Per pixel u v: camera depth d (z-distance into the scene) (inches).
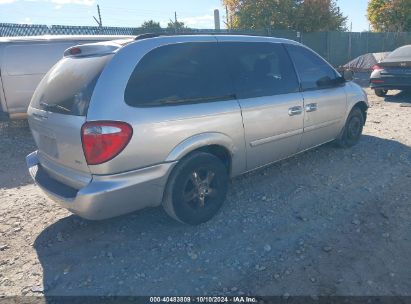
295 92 172.2
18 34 422.9
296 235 131.3
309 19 910.4
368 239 127.1
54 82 132.7
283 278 109.1
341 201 156.1
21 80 284.8
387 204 151.5
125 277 113.0
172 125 122.6
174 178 127.6
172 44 131.1
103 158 110.0
